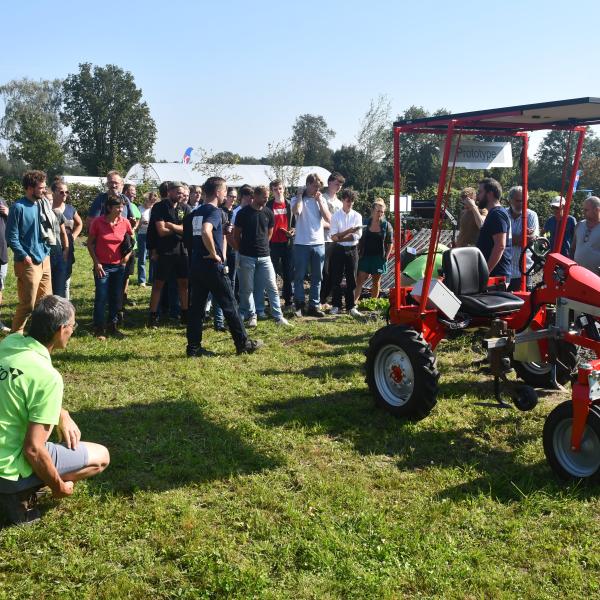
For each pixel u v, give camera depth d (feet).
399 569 11.26
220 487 14.32
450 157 18.22
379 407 18.99
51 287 28.09
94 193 102.73
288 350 25.73
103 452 13.61
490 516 13.19
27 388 11.76
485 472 15.06
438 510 13.28
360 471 15.24
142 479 14.53
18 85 283.79
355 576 10.96
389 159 131.13
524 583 10.96
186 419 18.31
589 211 23.73
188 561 11.39
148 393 20.39
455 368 23.21
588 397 13.82
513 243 28.02
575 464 14.44
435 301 18.31
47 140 219.00
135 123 290.15
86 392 20.38
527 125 18.39
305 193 31.83
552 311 18.06
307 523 12.69
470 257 19.90
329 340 27.48
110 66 285.84
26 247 24.20
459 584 10.93
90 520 12.70
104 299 27.35
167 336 27.86
